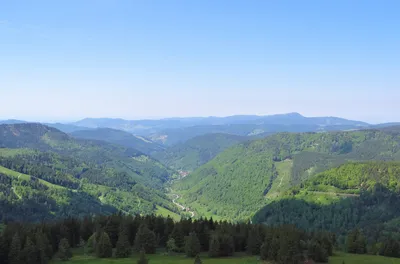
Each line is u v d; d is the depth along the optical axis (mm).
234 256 138250
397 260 140875
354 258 140500
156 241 152250
